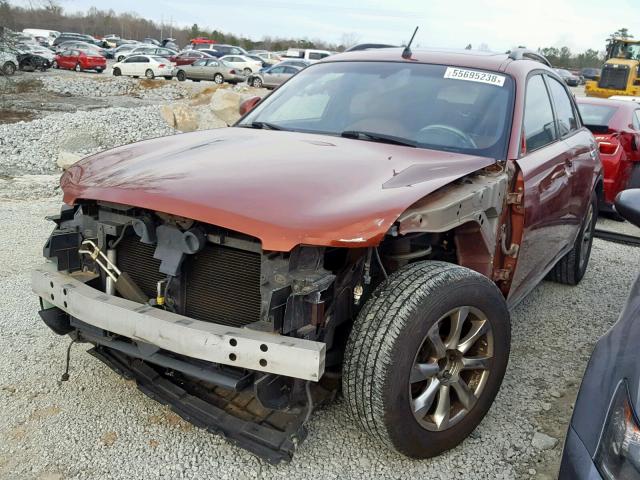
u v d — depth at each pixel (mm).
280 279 2490
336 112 3941
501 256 3514
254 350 2406
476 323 2936
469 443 3098
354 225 2436
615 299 5273
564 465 2035
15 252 5676
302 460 2896
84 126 14156
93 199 2941
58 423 3121
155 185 2775
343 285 2705
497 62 4090
